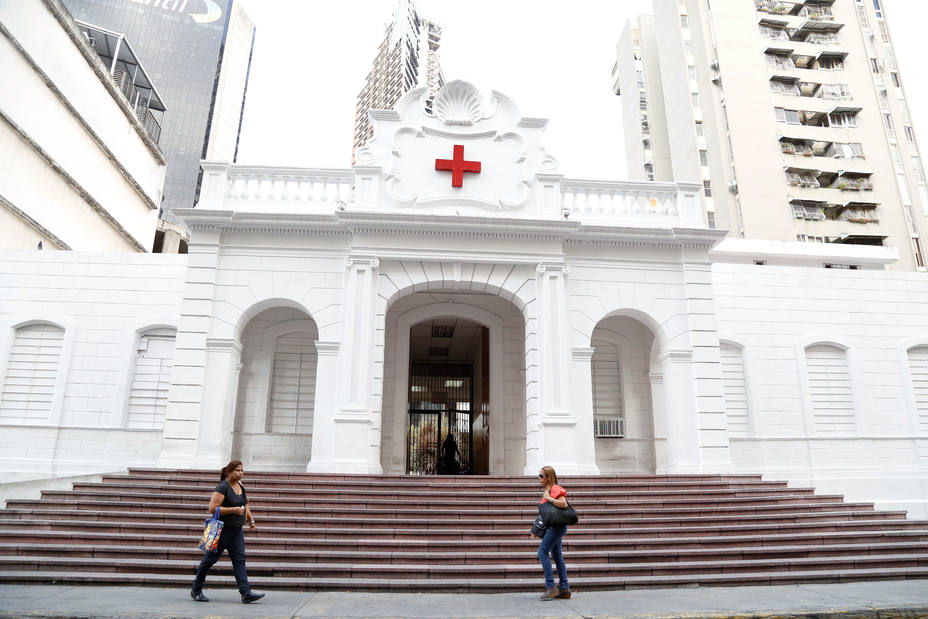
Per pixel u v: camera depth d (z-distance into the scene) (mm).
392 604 6000
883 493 13234
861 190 32625
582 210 12625
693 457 11367
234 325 11375
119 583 6531
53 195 17609
